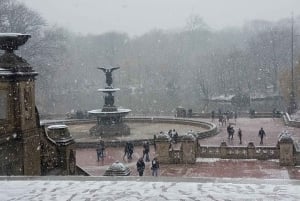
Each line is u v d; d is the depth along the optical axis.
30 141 17.55
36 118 18.33
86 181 12.09
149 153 34.31
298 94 74.31
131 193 10.75
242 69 99.19
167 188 11.10
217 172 27.31
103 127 42.62
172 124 52.00
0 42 16.77
